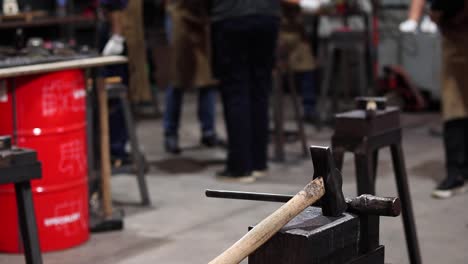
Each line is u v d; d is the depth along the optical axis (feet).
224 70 16.70
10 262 12.23
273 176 17.65
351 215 6.27
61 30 28.19
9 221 12.58
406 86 26.53
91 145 14.03
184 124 25.41
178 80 20.35
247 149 17.08
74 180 12.84
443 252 12.20
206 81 20.59
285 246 5.81
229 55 16.53
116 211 14.43
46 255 12.54
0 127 12.25
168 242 13.05
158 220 14.39
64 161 12.62
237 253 5.66
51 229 12.62
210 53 18.67
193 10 20.15
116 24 14.02
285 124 24.82
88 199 13.87
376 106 9.82
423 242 12.69
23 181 8.79
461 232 13.20
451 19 14.84
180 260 12.11
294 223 6.04
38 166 8.85
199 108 21.58
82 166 13.07
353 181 16.52
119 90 15.34
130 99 15.55
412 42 27.45
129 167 15.51
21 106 12.19
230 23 16.31
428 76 27.20
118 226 13.79
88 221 13.46
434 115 25.79
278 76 19.03
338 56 25.48
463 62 14.99
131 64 14.57
